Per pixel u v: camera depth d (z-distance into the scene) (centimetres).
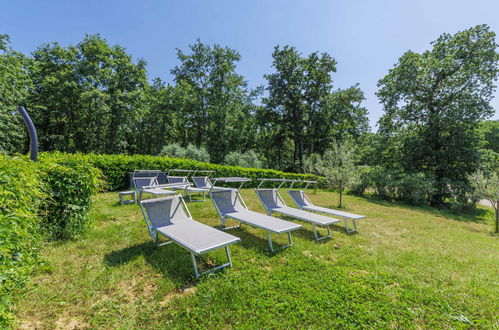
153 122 2658
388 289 261
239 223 505
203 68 2488
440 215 908
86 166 371
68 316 192
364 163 1838
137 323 189
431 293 257
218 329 186
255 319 199
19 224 203
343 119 2381
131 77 2219
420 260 355
